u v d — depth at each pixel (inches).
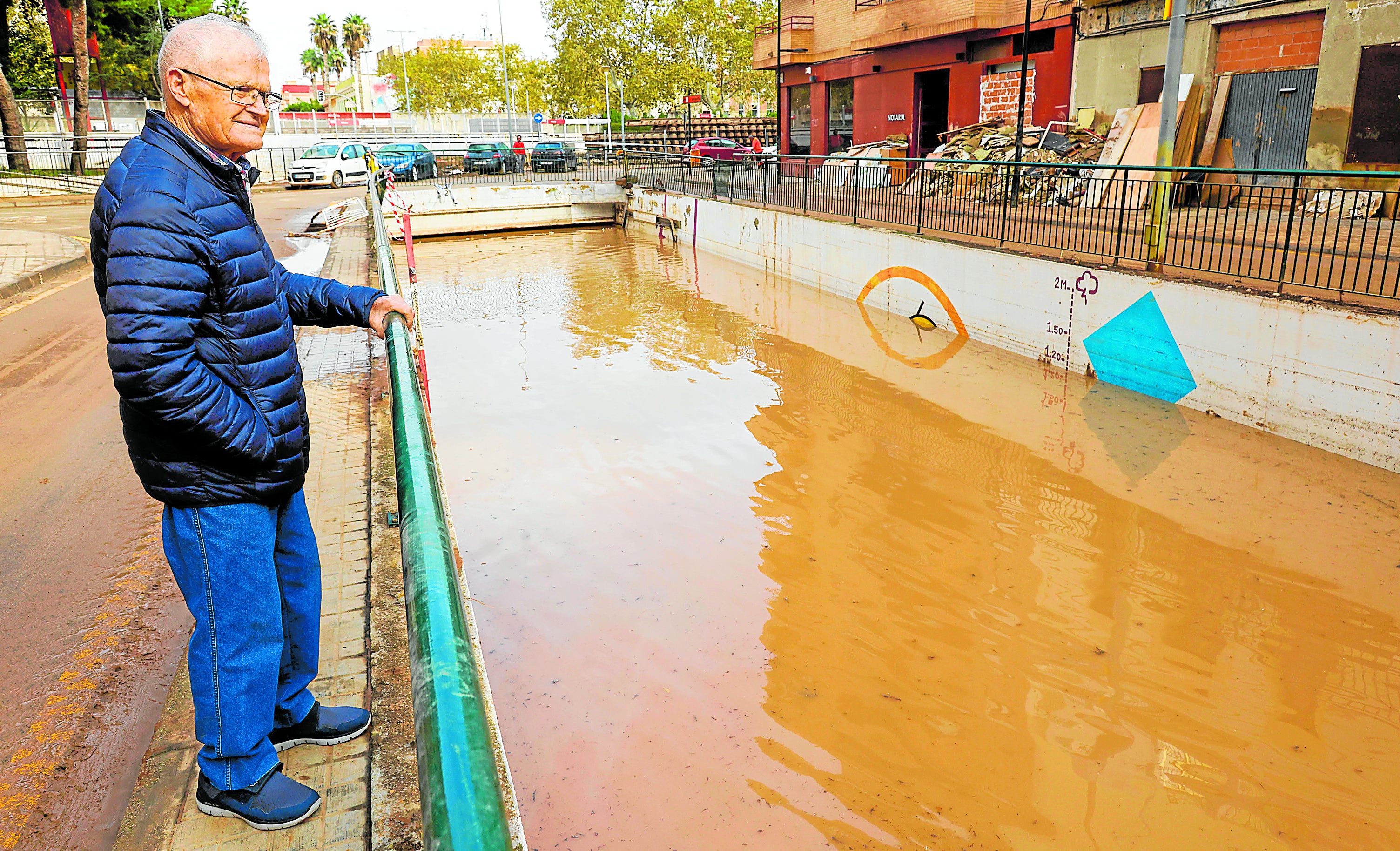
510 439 353.1
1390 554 237.1
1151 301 351.9
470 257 831.1
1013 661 201.8
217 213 75.5
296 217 761.0
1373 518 254.4
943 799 161.6
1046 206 444.8
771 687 195.2
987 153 664.4
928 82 879.1
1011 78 754.8
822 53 1014.4
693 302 609.9
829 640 212.2
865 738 178.4
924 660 203.5
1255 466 291.6
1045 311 410.6
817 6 1013.8
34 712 119.9
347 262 486.3
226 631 84.0
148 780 101.0
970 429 345.7
